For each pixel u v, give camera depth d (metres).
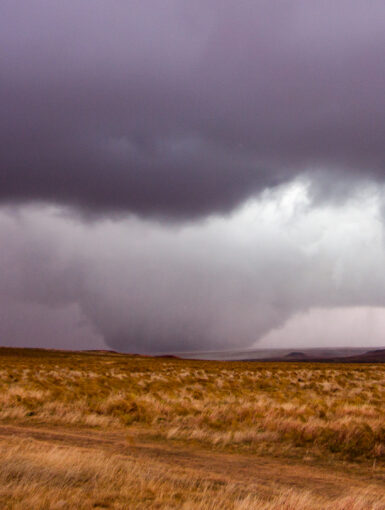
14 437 12.96
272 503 7.39
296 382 41.16
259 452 13.51
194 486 8.77
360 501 7.89
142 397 24.34
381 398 29.98
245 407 19.73
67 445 12.86
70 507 6.51
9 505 6.30
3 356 103.38
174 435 15.39
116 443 13.82
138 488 7.91
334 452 13.46
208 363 91.94
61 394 24.94
